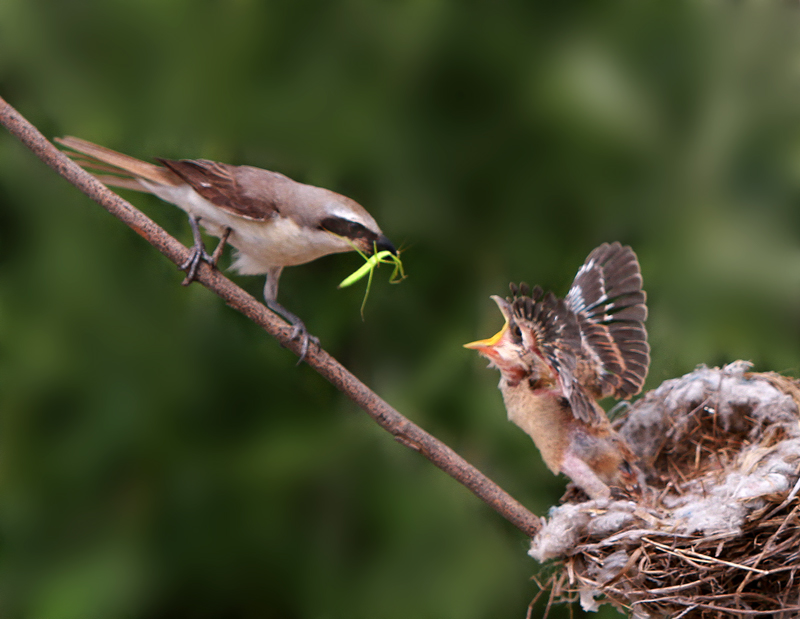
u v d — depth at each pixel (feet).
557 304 23.67
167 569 30.99
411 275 32.27
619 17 34.78
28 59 32.12
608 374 27.81
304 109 31.86
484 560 29.94
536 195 33.55
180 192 26.71
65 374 30.35
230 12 31.94
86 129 31.17
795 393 27.17
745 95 33.86
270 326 24.57
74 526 30.86
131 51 33.01
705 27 34.45
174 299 30.78
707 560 22.67
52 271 30.42
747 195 33.65
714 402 27.58
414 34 32.32
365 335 32.24
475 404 30.60
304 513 31.78
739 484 23.71
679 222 32.78
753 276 31.42
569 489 27.53
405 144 32.65
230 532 31.04
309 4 32.78
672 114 34.40
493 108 33.68
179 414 31.19
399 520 30.48
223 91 31.68
